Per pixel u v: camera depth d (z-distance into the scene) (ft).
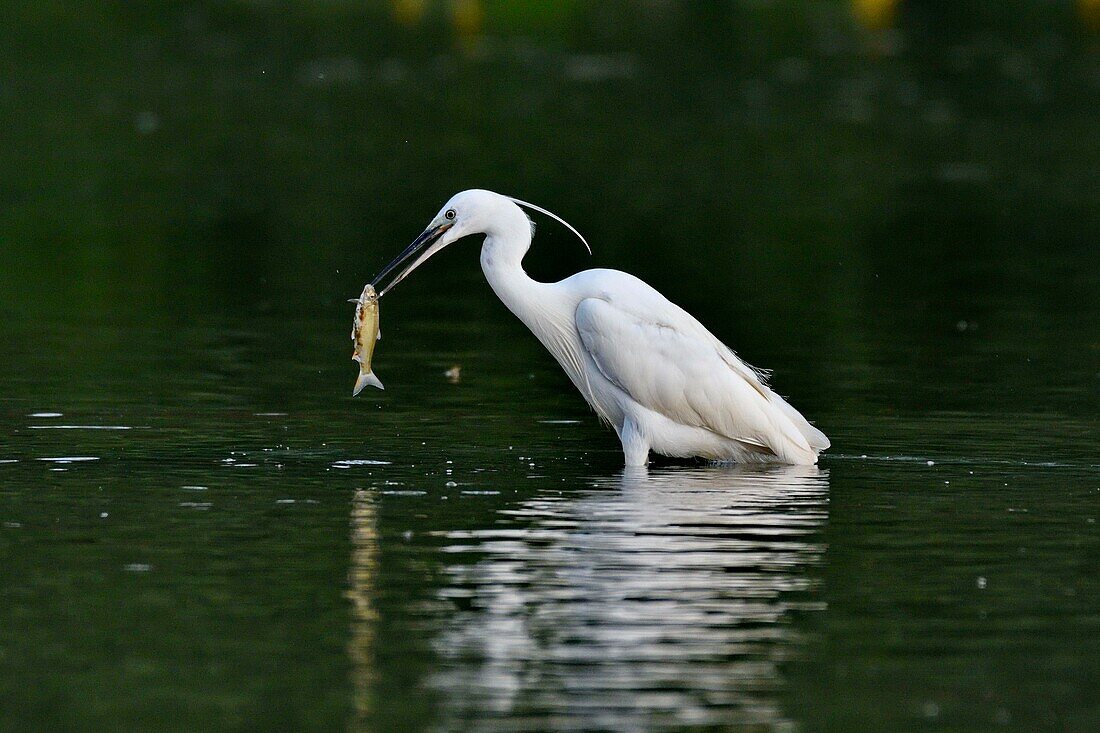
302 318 65.62
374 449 43.83
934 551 33.86
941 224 91.20
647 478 41.50
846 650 27.86
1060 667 27.14
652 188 101.55
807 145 118.32
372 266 78.59
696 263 79.61
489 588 31.07
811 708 25.39
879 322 66.13
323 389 52.19
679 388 43.68
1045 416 48.65
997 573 32.30
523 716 24.99
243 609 29.81
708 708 25.34
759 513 37.22
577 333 45.47
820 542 34.60
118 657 27.48
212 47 156.76
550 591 30.94
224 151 112.57
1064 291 73.10
